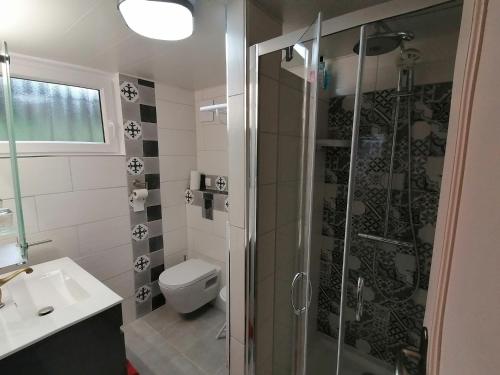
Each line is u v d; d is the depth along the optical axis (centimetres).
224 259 220
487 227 23
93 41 129
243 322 115
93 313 102
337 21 90
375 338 151
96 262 183
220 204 216
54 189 160
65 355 96
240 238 110
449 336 31
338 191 153
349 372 149
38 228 155
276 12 101
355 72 131
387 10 81
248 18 94
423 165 127
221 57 151
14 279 127
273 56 100
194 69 175
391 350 147
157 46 136
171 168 225
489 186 23
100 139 186
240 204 108
